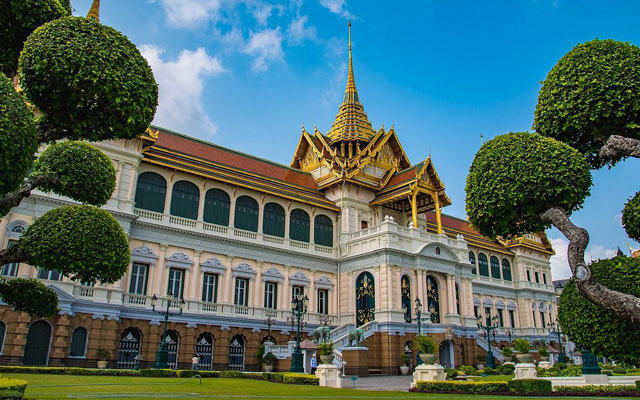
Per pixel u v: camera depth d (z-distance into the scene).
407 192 51.47
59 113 14.05
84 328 33.81
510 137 17.36
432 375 26.56
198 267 41.78
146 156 40.94
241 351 42.44
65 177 16.31
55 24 13.62
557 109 16.80
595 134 16.42
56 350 31.81
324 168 56.34
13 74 15.95
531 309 73.69
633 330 13.59
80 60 13.07
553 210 15.73
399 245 47.56
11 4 14.31
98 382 20.94
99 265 15.30
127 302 37.06
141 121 14.34
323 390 22.20
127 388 18.36
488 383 22.95
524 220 17.33
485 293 69.12
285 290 46.72
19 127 11.56
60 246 14.62
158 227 40.12
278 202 49.12
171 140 46.47
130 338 36.97
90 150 17.38
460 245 54.19
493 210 17.03
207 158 47.25
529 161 16.22
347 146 60.03
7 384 11.09
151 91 14.63
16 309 16.05
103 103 13.68
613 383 25.08
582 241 14.66
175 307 39.69
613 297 13.46
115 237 16.08
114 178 17.94
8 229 32.41
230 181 45.31
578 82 16.20
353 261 49.72
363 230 50.38
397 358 43.41
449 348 47.28
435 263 50.22
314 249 50.19
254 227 46.69
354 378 27.56
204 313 40.44
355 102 64.25
